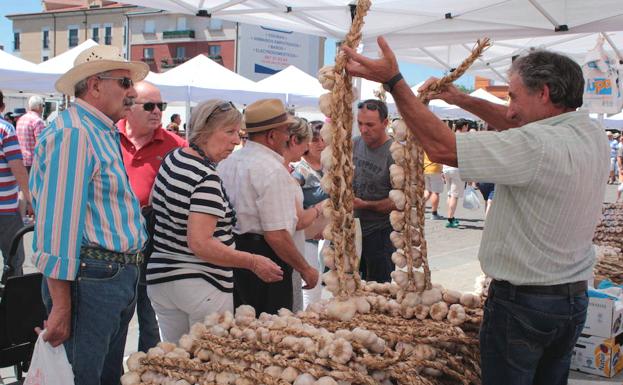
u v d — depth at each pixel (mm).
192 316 2615
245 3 5621
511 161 1803
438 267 7230
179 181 2516
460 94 2490
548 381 2137
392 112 12977
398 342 2309
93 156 2252
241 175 2918
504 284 1960
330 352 2070
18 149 5098
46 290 2475
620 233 4965
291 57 28562
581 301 1983
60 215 2152
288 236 2871
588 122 1943
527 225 1878
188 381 2312
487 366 2047
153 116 3418
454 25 6016
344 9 5656
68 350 2289
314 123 4434
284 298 3000
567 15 5488
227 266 2531
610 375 3822
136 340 4609
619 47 8555
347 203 2250
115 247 2326
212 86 9695
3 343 2916
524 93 1965
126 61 2436
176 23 51875
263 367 2176
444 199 15922
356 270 2387
